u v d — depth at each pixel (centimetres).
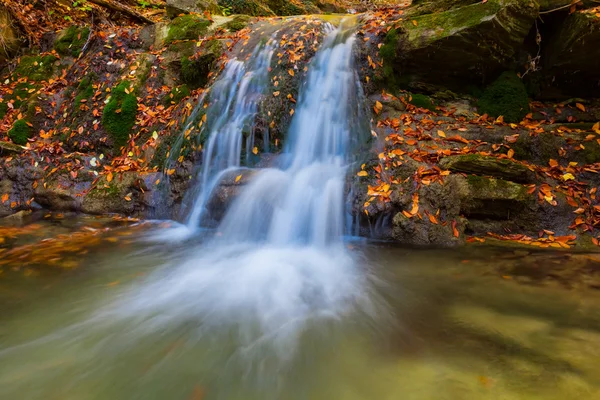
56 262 342
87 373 186
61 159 573
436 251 356
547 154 466
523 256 334
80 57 775
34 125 673
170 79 703
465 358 184
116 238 421
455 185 397
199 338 219
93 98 669
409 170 423
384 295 268
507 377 166
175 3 917
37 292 278
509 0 490
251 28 734
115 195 517
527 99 551
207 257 366
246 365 192
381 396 162
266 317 245
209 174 514
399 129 510
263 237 424
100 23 922
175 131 583
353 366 187
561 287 265
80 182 544
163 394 171
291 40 644
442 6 578
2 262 338
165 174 529
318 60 621
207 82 665
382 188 405
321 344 209
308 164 516
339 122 548
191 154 530
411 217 380
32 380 180
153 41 777
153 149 584
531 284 272
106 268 331
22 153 585
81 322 236
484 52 534
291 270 332
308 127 565
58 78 761
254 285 299
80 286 291
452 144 481
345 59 601
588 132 490
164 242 413
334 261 348
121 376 184
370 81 581
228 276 318
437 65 569
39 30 888
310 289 290
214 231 451
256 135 540
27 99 716
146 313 249
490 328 212
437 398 156
